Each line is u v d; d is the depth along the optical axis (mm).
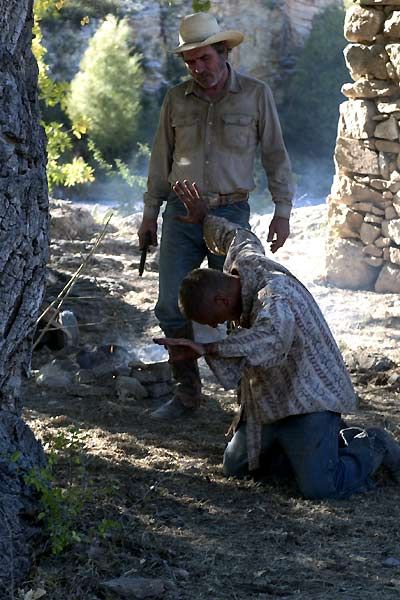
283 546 4508
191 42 6039
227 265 5160
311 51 31312
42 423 6125
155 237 6668
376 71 9992
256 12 32125
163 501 4938
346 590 4086
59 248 11836
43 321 7941
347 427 5609
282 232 6445
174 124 6352
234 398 6875
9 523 3977
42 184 4441
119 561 4199
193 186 5598
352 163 10336
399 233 10117
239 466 5289
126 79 27766
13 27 4305
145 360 7777
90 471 5223
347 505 5000
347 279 10531
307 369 4992
